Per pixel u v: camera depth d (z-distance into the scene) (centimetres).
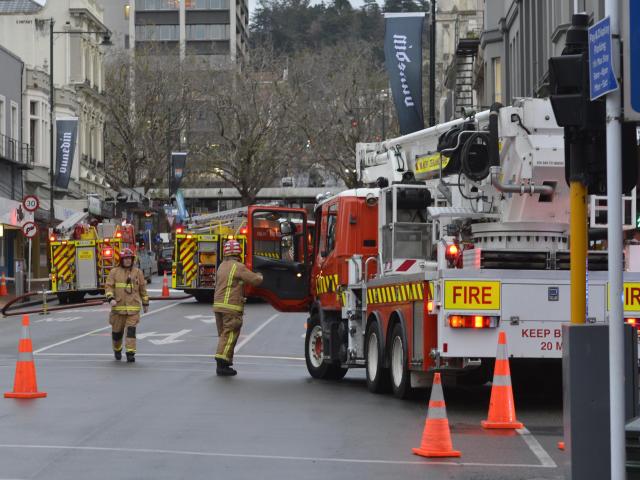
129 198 11562
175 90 13962
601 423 1261
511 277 2252
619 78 1138
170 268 10856
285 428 2041
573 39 1409
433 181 2856
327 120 13562
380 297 2600
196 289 6769
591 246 2445
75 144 10244
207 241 6738
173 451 1778
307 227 3219
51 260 6744
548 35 5962
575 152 1347
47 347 3969
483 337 2245
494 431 2039
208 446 1831
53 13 11444
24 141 9900
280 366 3412
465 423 2150
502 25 7981
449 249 2383
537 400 2544
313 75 13962
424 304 2297
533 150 2298
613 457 1110
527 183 2305
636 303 2272
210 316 5688
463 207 2500
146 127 13750
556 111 1306
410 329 2383
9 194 9231
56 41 11412
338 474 1600
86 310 6234
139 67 13950
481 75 9181
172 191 13062
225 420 2134
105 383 2762
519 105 2319
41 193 10325
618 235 1130
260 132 13938
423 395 2548
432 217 2452
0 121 9181
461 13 14275
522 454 1783
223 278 3031
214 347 3978
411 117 5697
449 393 2694
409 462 1702
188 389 2662
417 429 2039
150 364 3341
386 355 2553
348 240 2852
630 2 1117
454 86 11031
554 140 2306
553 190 2314
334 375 3006
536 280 2256
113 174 14025
